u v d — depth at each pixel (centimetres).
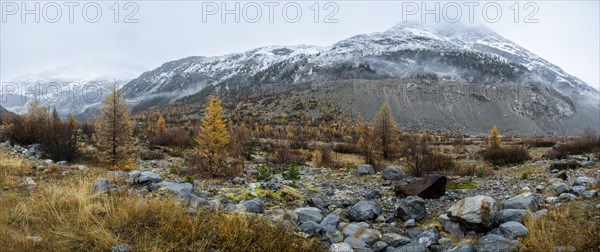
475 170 2133
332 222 819
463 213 792
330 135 12181
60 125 2894
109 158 2514
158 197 761
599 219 664
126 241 572
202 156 2481
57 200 727
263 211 895
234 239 598
